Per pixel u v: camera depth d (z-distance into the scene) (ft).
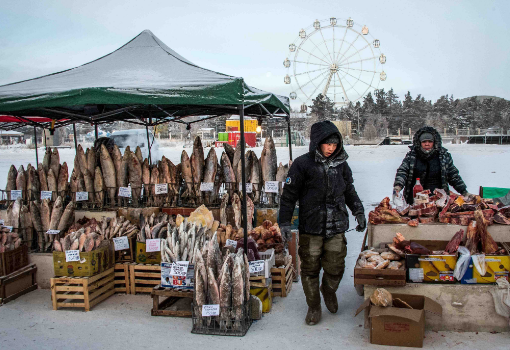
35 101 12.31
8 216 15.31
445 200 11.94
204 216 14.51
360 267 10.83
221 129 164.04
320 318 11.60
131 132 48.49
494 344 9.78
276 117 20.54
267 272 12.25
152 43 17.88
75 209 16.76
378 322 10.02
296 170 11.08
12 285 13.74
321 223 10.97
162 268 12.28
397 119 266.57
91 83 13.25
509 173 45.39
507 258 10.41
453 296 10.52
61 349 10.19
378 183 41.83
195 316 11.03
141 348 10.19
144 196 17.37
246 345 10.25
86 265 12.73
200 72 14.64
